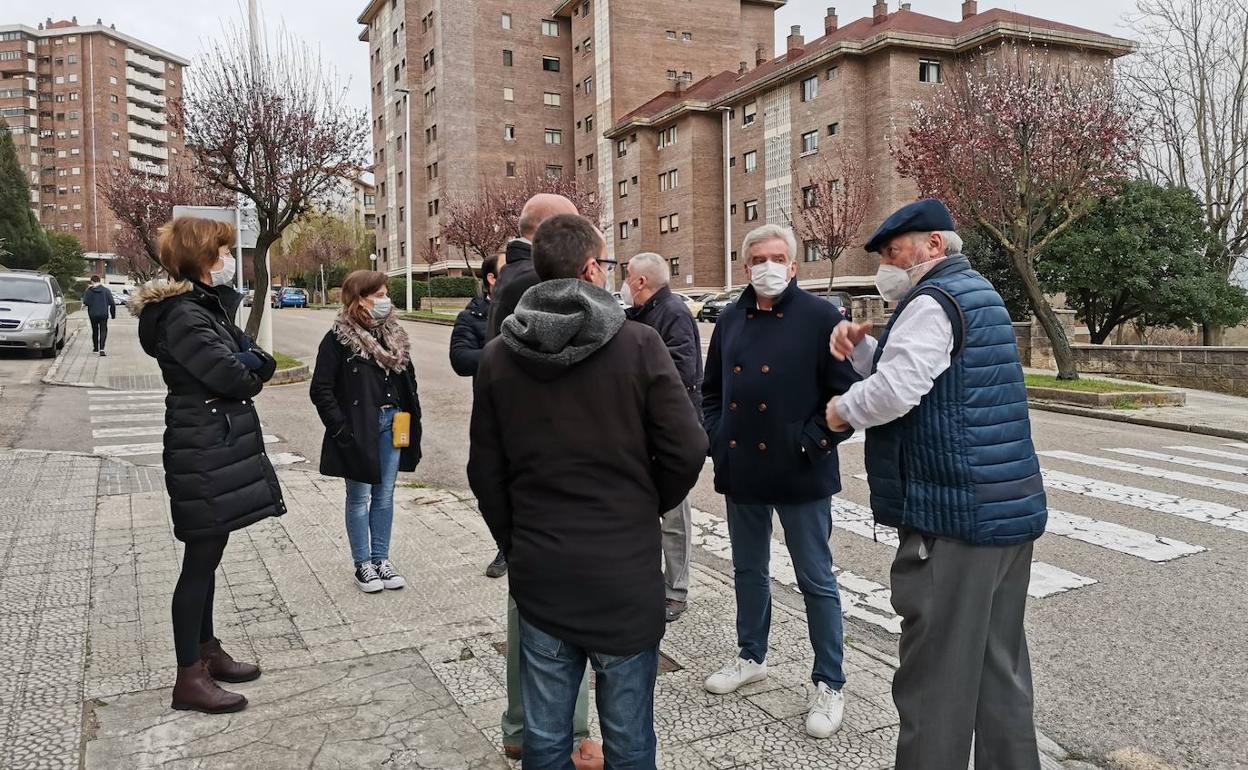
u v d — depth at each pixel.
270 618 4.18
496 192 45.09
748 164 46.34
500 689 3.41
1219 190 22.97
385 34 65.12
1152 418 12.59
